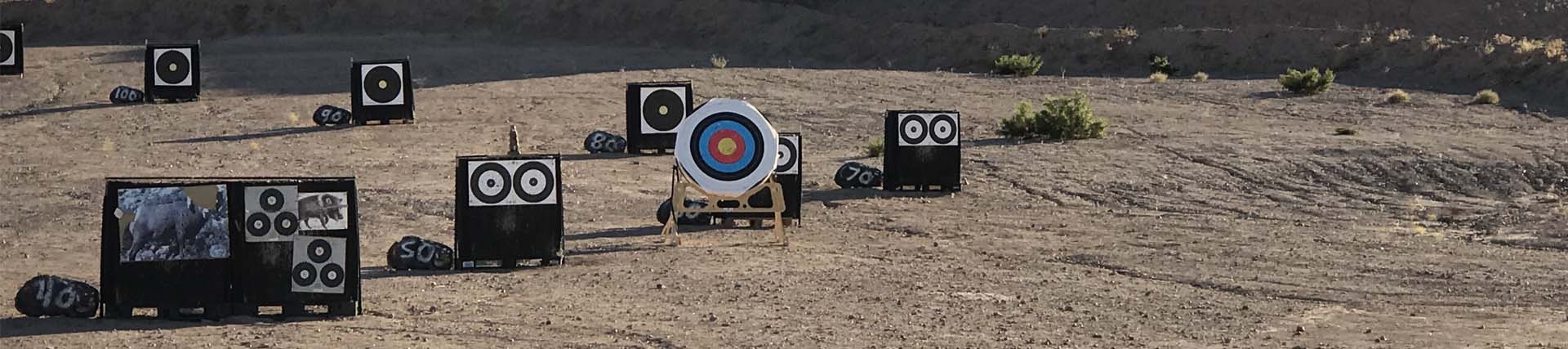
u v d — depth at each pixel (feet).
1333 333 46.73
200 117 144.77
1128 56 206.59
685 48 234.38
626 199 91.15
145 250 47.91
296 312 48.83
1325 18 223.92
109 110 152.15
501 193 62.54
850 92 164.76
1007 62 192.85
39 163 110.32
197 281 48.08
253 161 111.24
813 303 52.85
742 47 232.94
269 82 182.19
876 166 109.29
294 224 48.75
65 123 139.95
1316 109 150.30
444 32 248.93
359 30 252.21
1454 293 56.59
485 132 133.08
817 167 109.40
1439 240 74.59
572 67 202.08
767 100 156.97
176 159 112.78
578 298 53.83
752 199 79.61
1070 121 124.88
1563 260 66.33
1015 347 43.88
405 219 81.51
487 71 196.34
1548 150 110.93
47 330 45.85
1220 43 203.10
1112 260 66.64
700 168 73.77
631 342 44.73
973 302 53.42
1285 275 62.03
